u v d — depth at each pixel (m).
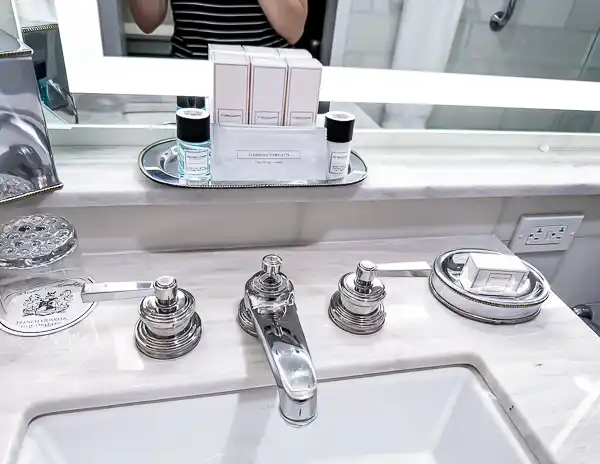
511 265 0.67
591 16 0.85
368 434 0.64
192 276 0.68
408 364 0.60
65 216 0.65
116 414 0.54
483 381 0.61
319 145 0.65
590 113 0.88
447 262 0.72
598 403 0.57
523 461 0.53
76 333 0.58
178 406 0.55
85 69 0.66
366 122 0.80
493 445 0.57
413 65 0.83
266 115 0.63
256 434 0.59
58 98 0.66
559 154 0.87
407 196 0.72
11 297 0.61
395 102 0.80
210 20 0.69
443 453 0.64
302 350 0.53
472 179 0.75
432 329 0.64
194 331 0.59
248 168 0.64
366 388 0.60
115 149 0.71
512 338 0.65
